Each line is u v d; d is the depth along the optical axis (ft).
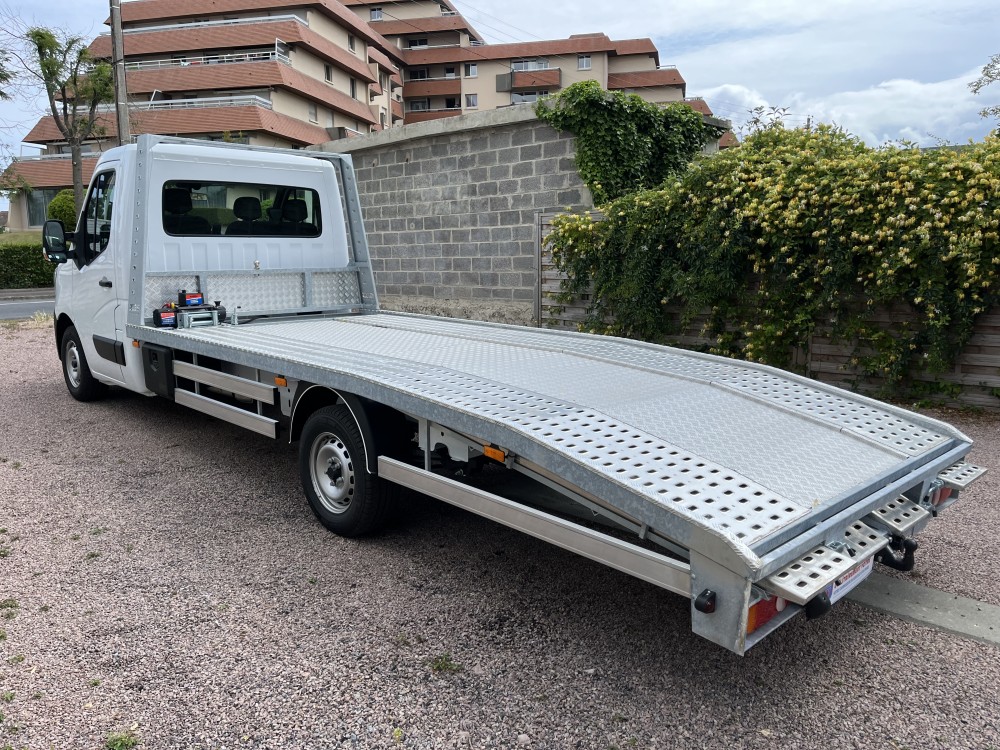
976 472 10.78
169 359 18.28
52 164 139.85
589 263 29.94
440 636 10.30
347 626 10.53
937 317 21.18
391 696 8.91
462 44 244.42
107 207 20.88
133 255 19.04
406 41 245.86
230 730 8.27
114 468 17.98
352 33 180.65
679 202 26.30
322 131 152.46
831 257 22.52
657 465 8.95
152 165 19.08
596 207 32.40
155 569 12.35
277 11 162.61
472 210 40.11
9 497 15.87
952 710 8.66
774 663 9.66
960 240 20.29
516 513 9.98
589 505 9.36
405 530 14.19
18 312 62.23
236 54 146.51
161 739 8.11
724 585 7.43
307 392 13.89
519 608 11.12
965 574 12.18
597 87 34.24
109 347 21.08
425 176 41.91
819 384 13.07
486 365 13.71
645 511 8.13
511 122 37.14
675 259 27.27
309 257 22.74
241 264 21.13
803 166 23.90
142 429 21.67
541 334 18.21
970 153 21.59
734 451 9.66
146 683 9.12
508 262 39.11
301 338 16.90
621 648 10.02
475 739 8.15
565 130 35.78
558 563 12.75
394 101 221.87
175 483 16.87
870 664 9.63
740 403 11.81
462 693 8.98
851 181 22.25
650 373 13.50
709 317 26.68
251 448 19.77
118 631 10.34
